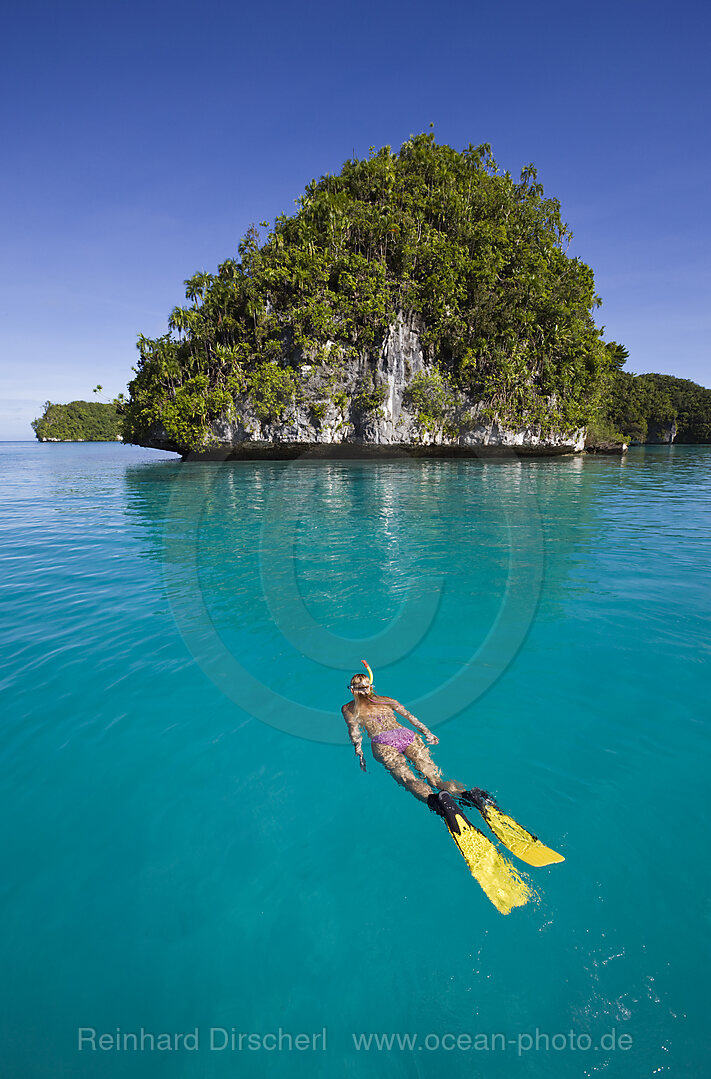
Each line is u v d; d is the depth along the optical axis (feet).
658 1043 6.86
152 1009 7.84
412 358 158.92
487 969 8.00
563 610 23.59
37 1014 7.84
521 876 9.48
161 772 13.05
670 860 9.78
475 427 161.48
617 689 16.39
